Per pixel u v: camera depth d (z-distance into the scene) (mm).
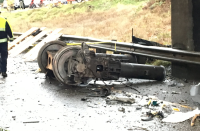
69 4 20328
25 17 21859
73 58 6574
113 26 14062
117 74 6777
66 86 7043
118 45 9203
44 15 20609
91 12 17281
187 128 4191
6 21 8094
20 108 5203
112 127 4234
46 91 6516
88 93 6309
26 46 12742
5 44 8109
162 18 12836
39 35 13359
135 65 7047
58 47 8273
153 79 7289
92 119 4586
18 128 4223
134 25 13188
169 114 4816
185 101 5605
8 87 6934
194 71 7324
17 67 9797
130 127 4234
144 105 5336
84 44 6430
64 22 17625
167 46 8688
